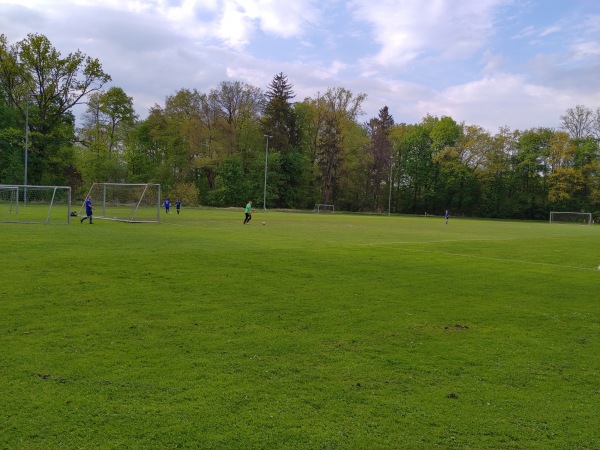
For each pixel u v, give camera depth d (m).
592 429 4.39
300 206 87.00
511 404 4.88
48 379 5.09
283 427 4.24
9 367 5.39
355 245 19.05
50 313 7.57
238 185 77.69
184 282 10.23
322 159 86.62
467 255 17.39
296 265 13.08
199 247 16.38
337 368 5.68
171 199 71.44
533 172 83.69
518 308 9.16
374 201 92.88
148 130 78.06
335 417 4.45
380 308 8.70
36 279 9.95
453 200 89.00
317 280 11.09
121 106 73.56
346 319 7.86
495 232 34.06
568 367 6.02
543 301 9.89
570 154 79.19
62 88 63.31
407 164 91.75
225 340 6.56
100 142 67.88
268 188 80.31
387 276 12.02
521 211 84.00
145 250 15.05
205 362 5.72
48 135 62.19
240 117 79.94
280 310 8.27
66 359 5.67
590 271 14.48
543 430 4.35
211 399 4.73
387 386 5.20
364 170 90.62
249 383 5.15
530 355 6.44
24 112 62.06
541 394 5.15
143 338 6.54
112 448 3.84
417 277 12.08
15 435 3.98
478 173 85.94
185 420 4.30
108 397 4.71
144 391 4.87
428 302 9.34
